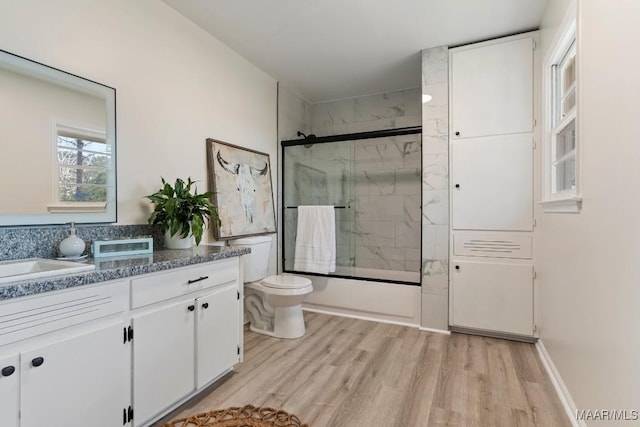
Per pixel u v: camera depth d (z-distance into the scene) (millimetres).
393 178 3701
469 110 2742
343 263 3637
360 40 2725
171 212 1973
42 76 1564
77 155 1705
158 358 1550
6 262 1396
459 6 2266
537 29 2545
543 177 2414
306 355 2348
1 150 1423
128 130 1975
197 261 1747
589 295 1451
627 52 1111
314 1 2199
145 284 1492
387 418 1637
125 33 1959
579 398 1559
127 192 1966
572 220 1707
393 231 3715
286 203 3668
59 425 1169
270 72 3355
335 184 3613
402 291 3023
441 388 1910
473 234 2734
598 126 1368
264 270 2900
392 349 2457
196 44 2484
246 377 2027
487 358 2307
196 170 2486
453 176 2791
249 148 3102
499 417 1646
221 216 2668
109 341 1338
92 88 1776
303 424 1534
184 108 2379
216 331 1899
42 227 1558
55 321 1163
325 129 4258
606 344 1269
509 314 2627
